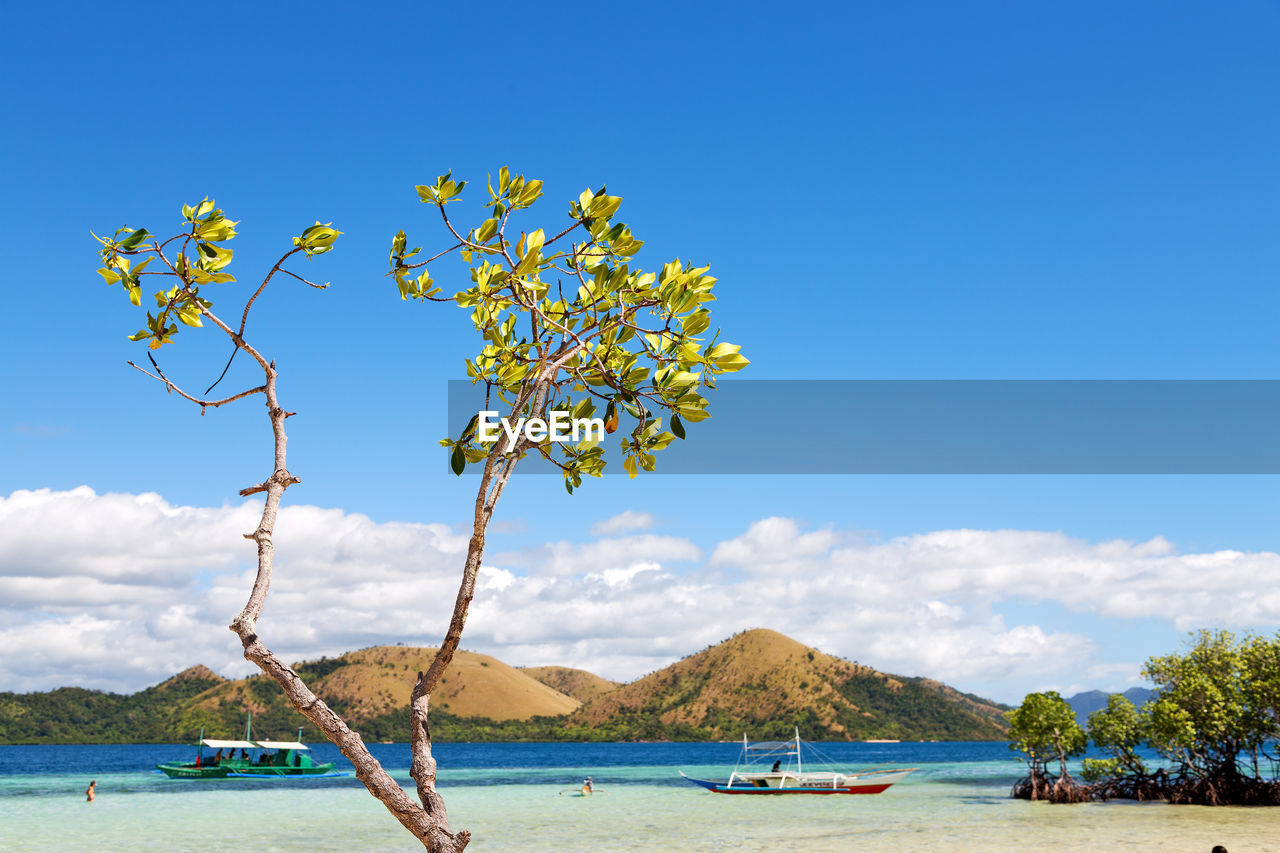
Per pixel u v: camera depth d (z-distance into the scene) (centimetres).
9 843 3684
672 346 579
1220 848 2005
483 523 472
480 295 604
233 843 3666
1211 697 4119
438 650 454
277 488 472
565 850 3450
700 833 3925
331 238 513
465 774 10125
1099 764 4584
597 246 575
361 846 3556
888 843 3453
